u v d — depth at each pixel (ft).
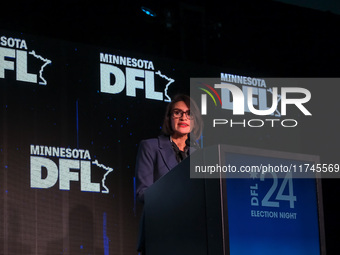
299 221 5.20
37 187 12.29
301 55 16.96
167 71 14.60
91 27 14.42
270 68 16.65
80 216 12.59
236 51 16.39
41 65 13.10
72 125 13.06
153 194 5.92
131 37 14.94
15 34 12.98
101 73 13.74
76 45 13.64
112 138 13.43
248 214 4.98
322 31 17.29
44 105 12.89
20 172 12.21
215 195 4.87
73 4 14.28
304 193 5.31
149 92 14.19
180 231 5.26
